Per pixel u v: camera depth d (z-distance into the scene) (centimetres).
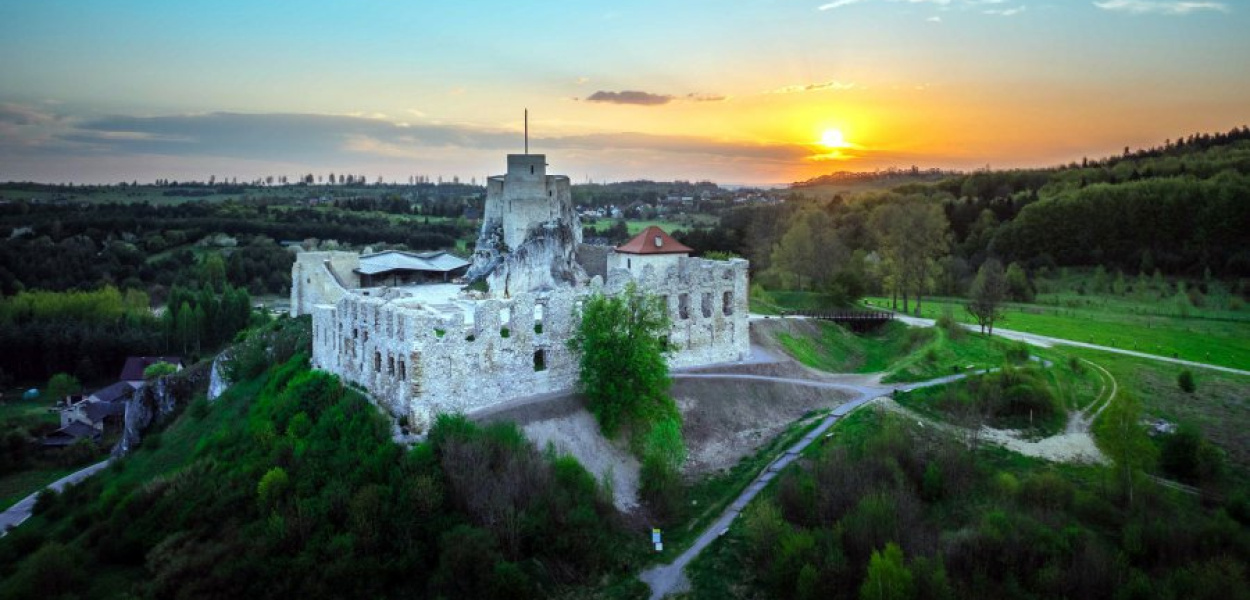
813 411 9519
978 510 7262
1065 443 8994
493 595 5675
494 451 6744
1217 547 6525
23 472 12162
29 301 18562
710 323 10131
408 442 6856
